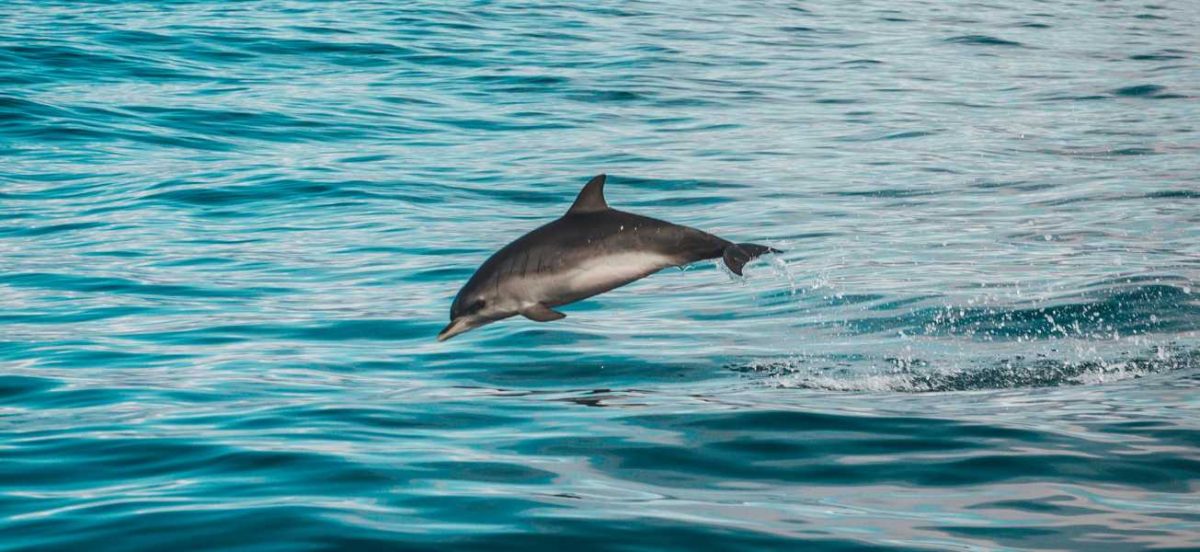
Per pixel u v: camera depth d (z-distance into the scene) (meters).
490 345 18.16
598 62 53.28
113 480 12.20
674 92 47.12
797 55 56.97
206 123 39.91
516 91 46.84
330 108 42.91
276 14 63.97
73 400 15.37
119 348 18.20
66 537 10.68
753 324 19.53
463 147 37.44
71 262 24.27
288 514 10.95
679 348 18.05
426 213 29.17
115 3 66.81
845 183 32.75
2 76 45.69
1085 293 20.81
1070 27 68.88
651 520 10.86
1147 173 33.72
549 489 11.71
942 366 17.05
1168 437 13.20
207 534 10.61
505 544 10.33
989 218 28.38
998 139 39.19
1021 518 10.96
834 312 20.20
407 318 19.95
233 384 16.08
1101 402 14.88
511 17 65.62
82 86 45.09
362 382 16.28
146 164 34.38
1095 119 42.97
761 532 10.60
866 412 14.32
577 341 18.34
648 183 32.81
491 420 14.20
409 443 13.27
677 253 10.91
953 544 10.36
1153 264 23.06
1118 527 10.73
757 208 29.91
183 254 25.03
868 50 58.94
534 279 11.02
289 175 32.91
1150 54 59.12
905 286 21.80
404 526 10.70
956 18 70.88
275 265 24.16
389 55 53.75
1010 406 14.71
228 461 12.62
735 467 12.43
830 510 11.18
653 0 74.25
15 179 32.38
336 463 12.46
